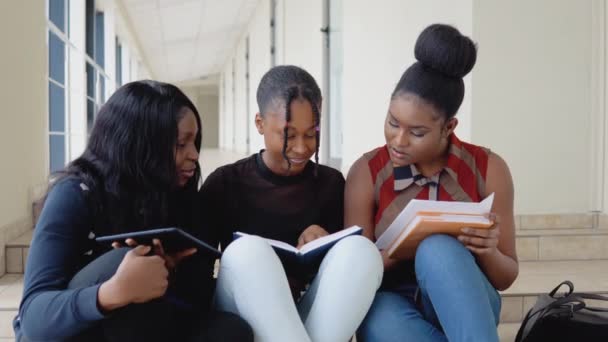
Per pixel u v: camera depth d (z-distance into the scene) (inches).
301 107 58.5
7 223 111.9
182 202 57.2
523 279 99.0
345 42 205.5
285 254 53.7
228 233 64.9
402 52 148.9
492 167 62.0
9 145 113.7
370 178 64.5
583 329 60.4
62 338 44.8
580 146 120.8
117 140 50.6
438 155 61.9
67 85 208.2
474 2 116.2
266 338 48.9
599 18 118.5
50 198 49.5
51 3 203.3
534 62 118.2
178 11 411.2
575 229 119.4
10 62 114.9
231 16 470.0
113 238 45.1
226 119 781.9
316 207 64.7
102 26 339.0
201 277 54.5
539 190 120.5
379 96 167.3
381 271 53.0
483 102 117.6
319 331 50.7
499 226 61.4
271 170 63.4
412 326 54.6
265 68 402.9
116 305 43.8
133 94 51.6
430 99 56.5
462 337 49.1
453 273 50.3
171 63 693.9
